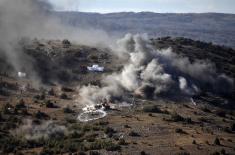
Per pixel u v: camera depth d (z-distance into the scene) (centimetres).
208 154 14900
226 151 15388
